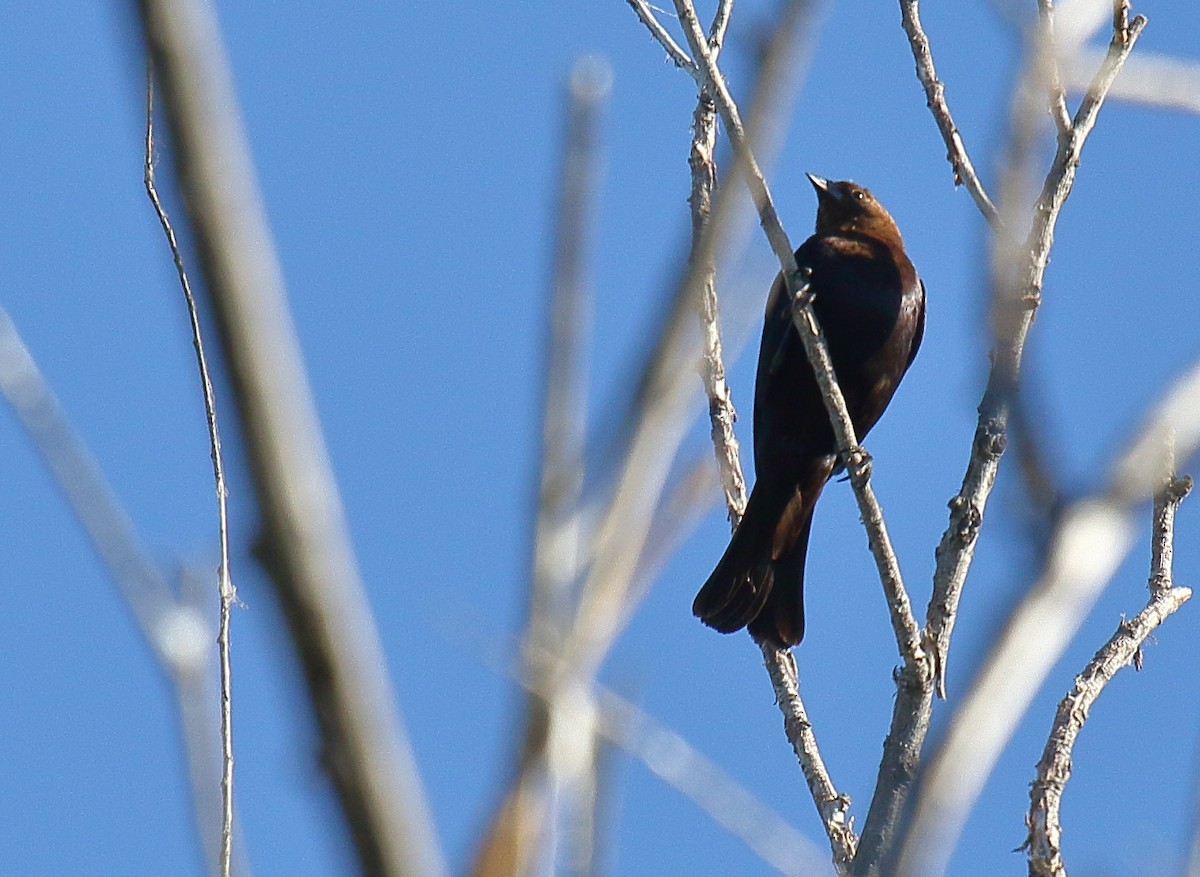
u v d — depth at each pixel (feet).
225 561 20.59
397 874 10.68
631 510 15.40
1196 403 18.47
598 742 15.66
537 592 15.08
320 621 10.60
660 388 15.52
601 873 15.25
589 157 16.48
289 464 10.61
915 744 27.45
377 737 10.73
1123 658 26.81
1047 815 25.61
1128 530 17.72
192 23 10.55
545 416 15.66
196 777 20.02
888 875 16.42
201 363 20.36
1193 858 20.36
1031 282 27.81
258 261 10.66
